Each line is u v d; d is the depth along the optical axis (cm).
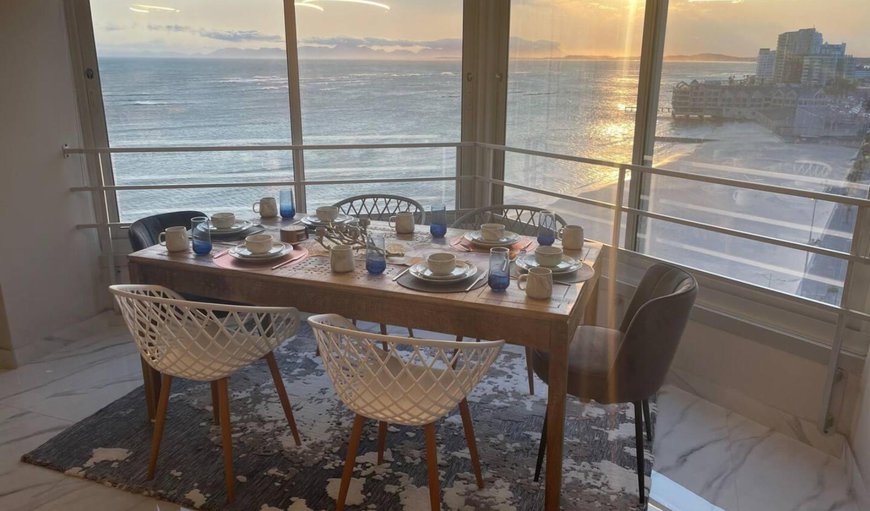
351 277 216
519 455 237
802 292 266
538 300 194
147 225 286
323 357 189
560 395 190
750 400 273
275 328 216
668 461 237
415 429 253
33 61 312
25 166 310
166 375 214
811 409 254
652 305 188
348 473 197
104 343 339
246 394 280
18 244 309
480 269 225
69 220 339
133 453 236
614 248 320
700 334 287
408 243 260
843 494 219
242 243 257
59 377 300
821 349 247
